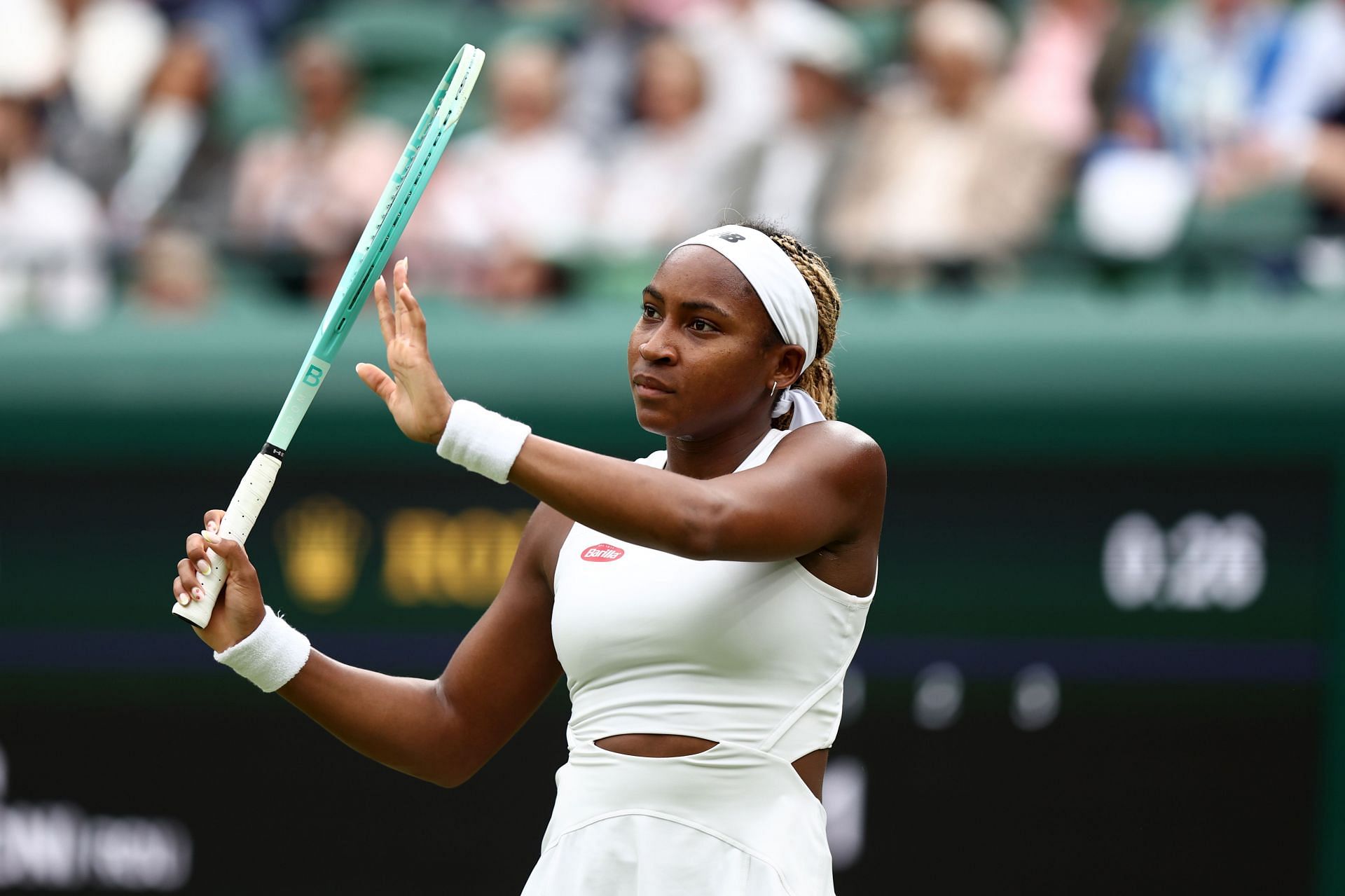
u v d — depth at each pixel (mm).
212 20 30344
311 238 26047
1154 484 20125
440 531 21156
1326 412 19828
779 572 8836
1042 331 20312
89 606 21875
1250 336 19969
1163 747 19953
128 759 21641
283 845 21312
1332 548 19797
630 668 8922
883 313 21766
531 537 9773
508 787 20875
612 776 8852
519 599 9773
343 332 9195
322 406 21453
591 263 24922
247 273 25828
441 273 24719
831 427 8922
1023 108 24922
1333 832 19594
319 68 27438
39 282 25797
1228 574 19953
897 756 20281
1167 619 20031
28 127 28438
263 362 21766
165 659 21719
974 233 24219
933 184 24469
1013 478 20328
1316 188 24234
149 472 21906
